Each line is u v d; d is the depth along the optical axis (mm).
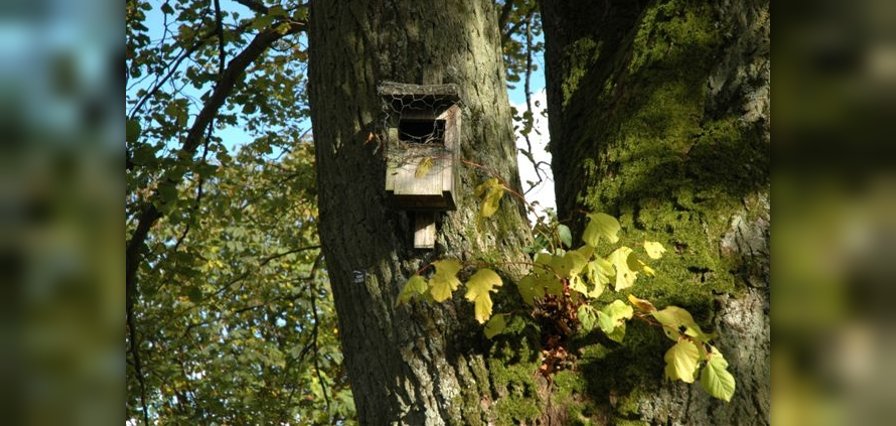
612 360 2408
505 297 2496
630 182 2701
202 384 9750
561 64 3564
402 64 2713
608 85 3070
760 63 2674
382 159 2629
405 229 2584
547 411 2367
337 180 2697
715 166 2609
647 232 2588
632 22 3432
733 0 2805
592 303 2516
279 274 9742
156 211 5812
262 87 6930
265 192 7625
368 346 2549
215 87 6246
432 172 2498
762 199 2533
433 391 2418
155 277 6344
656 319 2316
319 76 2824
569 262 2326
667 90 2793
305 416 9391
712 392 2127
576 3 3609
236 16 6730
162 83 6191
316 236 8680
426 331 2463
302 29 6133
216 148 6504
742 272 2457
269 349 10312
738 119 2654
